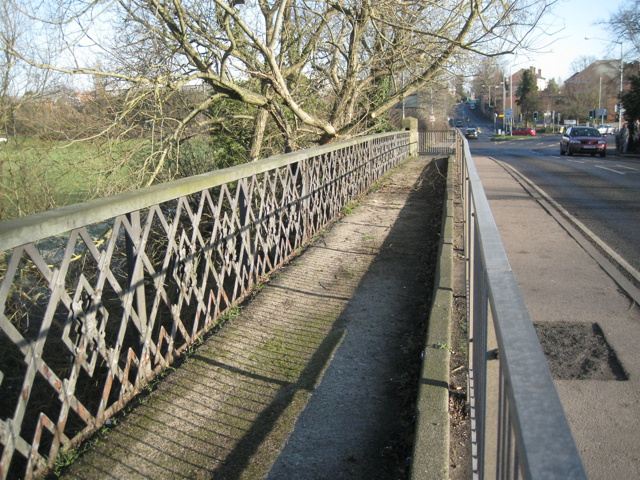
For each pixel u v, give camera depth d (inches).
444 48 385.4
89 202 117.1
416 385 132.6
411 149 805.9
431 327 152.1
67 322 111.0
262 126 373.7
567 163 910.4
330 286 202.8
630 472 108.3
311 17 371.2
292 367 143.5
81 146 275.6
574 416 128.6
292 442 112.8
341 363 144.9
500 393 50.6
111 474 104.1
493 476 63.6
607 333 173.6
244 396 130.0
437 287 181.2
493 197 482.9
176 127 304.2
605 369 150.6
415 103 865.5
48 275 104.0
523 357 40.0
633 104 1199.6
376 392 130.6
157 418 121.8
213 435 115.5
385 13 360.5
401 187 437.1
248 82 380.5
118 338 126.0
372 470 104.2
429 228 291.3
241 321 172.1
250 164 189.5
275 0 360.2
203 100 354.6
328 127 371.6
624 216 381.4
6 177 264.4
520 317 46.8
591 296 209.2
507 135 2901.1
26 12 229.1
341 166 330.6
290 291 197.6
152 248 248.8
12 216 264.4
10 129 268.1
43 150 263.7
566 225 348.2
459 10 353.4
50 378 106.8
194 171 348.8
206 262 163.8
